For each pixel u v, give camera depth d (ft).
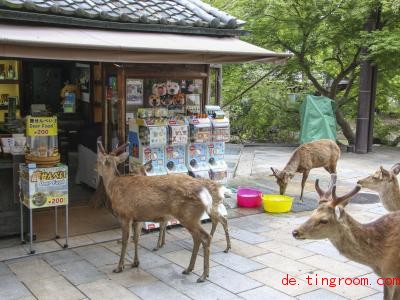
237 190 26.84
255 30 42.57
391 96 50.42
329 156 26.02
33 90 32.94
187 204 15.52
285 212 23.44
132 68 20.99
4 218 18.71
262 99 47.98
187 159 20.93
